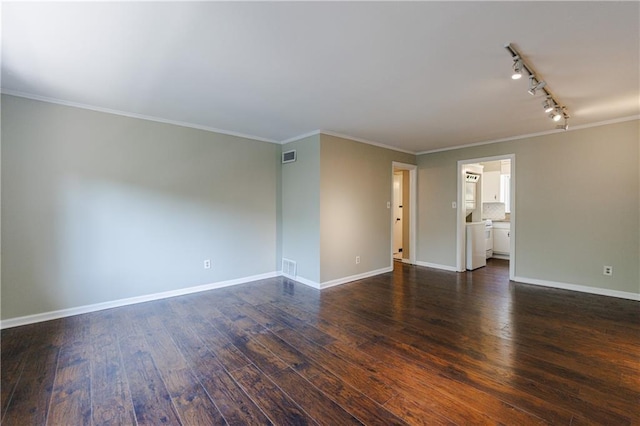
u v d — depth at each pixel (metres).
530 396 1.92
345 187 4.73
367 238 5.10
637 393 1.94
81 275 3.34
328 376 2.16
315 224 4.45
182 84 2.78
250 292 4.19
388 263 5.50
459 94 2.99
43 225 3.12
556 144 4.39
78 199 3.31
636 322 3.11
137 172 3.68
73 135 3.27
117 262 3.57
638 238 3.81
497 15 1.76
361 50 2.17
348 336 2.81
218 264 4.40
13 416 1.75
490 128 4.27
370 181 5.13
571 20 1.80
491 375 2.16
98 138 3.42
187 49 2.16
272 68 2.45
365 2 1.64
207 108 3.44
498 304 3.69
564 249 4.35
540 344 2.63
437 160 5.80
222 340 2.73
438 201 5.80
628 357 2.40
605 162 4.00
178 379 2.13
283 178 5.08
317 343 2.67
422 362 2.34
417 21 1.82
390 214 5.54
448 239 5.67
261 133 4.59
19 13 1.72
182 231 4.05
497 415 1.75
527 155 4.65
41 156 3.11
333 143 4.55
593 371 2.20
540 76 2.58
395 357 2.42
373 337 2.78
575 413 1.76
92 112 3.38
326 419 1.74
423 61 2.33
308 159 4.56
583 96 3.04
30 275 3.07
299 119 3.86
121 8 1.69
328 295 4.07
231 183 4.51
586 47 2.11
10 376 2.15
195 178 4.14
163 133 3.86
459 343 2.66
